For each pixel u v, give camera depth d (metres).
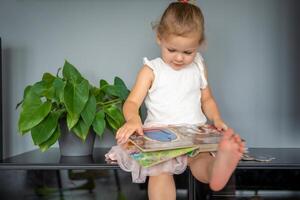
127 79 1.60
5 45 1.62
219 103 1.58
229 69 1.58
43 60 1.62
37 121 1.18
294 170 1.25
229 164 0.93
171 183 1.08
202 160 1.07
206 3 1.58
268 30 1.57
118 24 1.60
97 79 1.60
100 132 1.24
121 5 1.60
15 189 1.41
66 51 1.62
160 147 1.00
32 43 1.62
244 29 1.58
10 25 1.62
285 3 1.56
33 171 1.44
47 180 1.46
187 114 1.22
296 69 1.55
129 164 1.10
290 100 1.56
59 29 1.62
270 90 1.57
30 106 1.21
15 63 1.62
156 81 1.23
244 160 1.17
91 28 1.61
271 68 1.57
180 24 1.11
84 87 1.20
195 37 1.12
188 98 1.24
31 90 1.25
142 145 1.01
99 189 1.48
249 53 1.58
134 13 1.60
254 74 1.57
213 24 1.58
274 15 1.57
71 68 1.30
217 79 1.58
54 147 1.60
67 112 1.21
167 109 1.21
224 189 1.29
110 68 1.61
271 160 1.19
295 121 1.56
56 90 1.23
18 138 1.61
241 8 1.58
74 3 1.62
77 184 1.48
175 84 1.23
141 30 1.60
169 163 1.06
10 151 1.61
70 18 1.62
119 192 1.47
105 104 1.33
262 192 1.30
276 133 1.56
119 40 1.60
